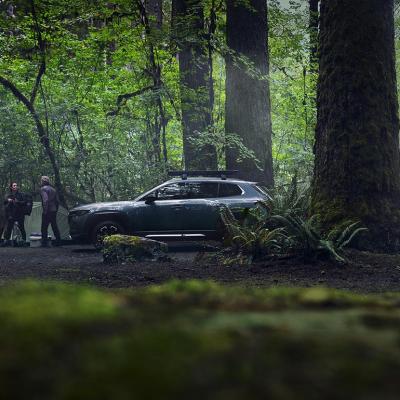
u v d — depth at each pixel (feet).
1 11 70.90
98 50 74.79
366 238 38.96
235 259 36.45
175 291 2.54
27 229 72.33
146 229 57.21
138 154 75.10
